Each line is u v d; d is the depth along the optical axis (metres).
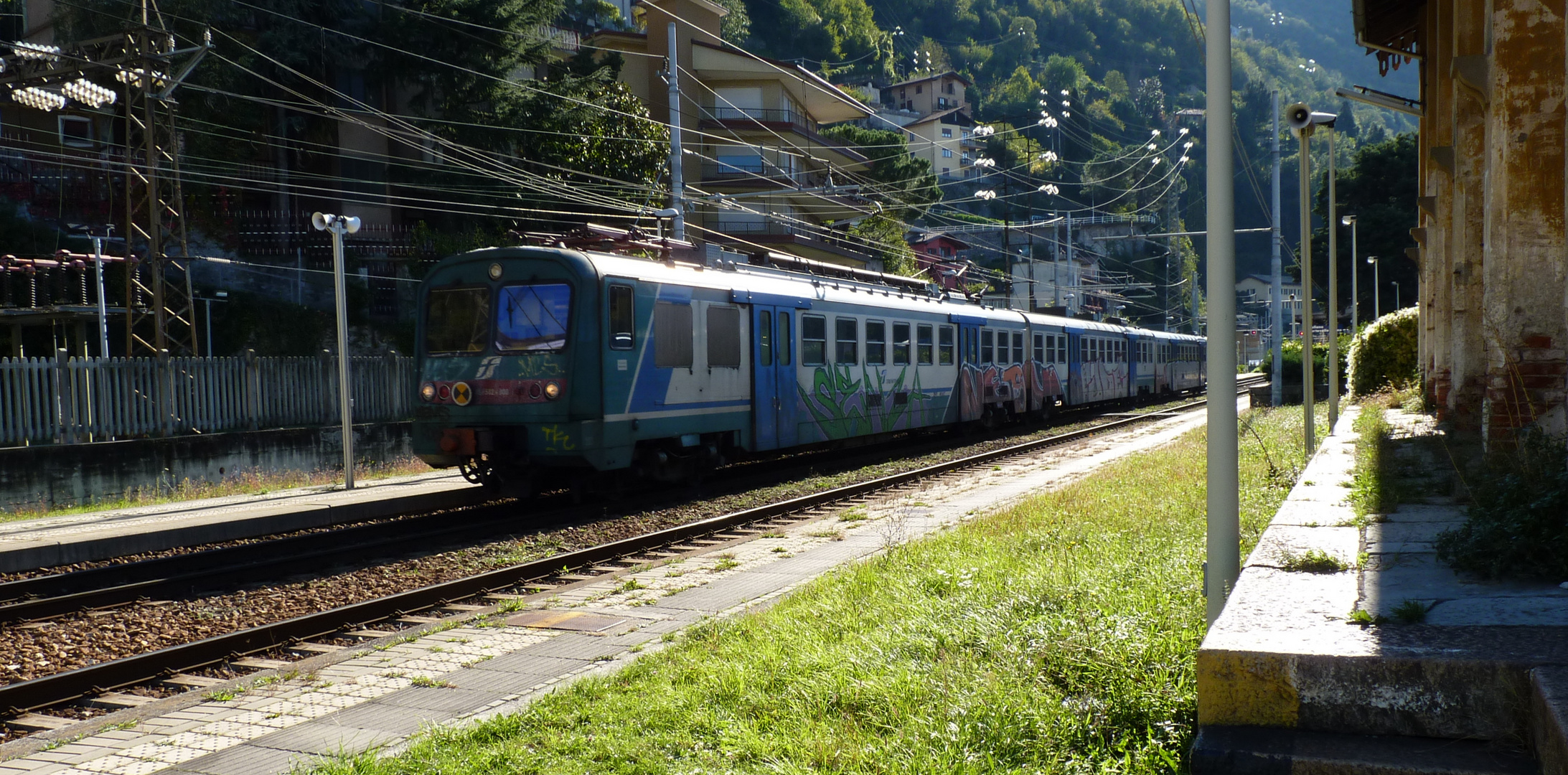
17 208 29.39
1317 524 6.14
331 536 11.77
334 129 33.16
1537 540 4.49
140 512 13.69
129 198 20.98
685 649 6.40
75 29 28.75
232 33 30.59
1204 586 5.13
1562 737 2.72
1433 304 16.20
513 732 4.99
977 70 120.75
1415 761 3.17
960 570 7.64
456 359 13.59
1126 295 84.62
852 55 100.94
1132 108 116.06
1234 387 5.03
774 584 8.72
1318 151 107.81
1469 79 8.95
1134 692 4.32
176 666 6.95
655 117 40.91
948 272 26.48
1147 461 16.05
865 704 4.94
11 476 15.33
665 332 14.20
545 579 9.57
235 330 29.78
